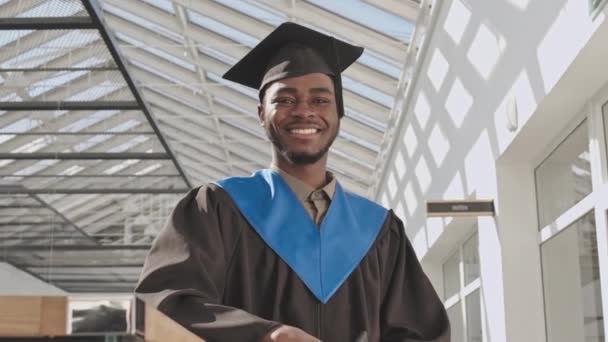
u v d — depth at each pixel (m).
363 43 10.90
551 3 5.32
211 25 12.42
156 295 1.85
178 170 18.47
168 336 0.98
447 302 11.27
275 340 1.68
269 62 2.29
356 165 16.47
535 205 7.06
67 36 11.62
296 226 2.11
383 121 13.20
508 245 7.04
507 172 7.11
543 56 5.55
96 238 23.09
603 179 5.45
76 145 16.48
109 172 18.69
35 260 22.98
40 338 0.87
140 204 21.17
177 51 13.51
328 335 2.06
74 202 20.77
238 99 15.18
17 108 14.20
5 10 10.84
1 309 0.86
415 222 11.98
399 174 13.33
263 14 11.33
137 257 24.23
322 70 2.21
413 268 2.32
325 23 10.85
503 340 7.02
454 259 10.70
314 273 2.08
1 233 21.95
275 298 2.04
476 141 7.80
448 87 9.00
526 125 6.18
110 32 11.62
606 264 5.44
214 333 1.74
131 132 16.00
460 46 8.27
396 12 10.05
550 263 6.76
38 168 18.09
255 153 18.81
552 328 6.78
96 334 0.87
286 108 2.16
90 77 13.31
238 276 2.05
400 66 11.23
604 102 5.38
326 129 2.17
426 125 10.49
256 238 2.09
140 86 15.32
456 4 8.37
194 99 15.84
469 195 8.24
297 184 2.18
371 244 2.21
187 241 1.97
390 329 2.22
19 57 12.42
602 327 5.61
